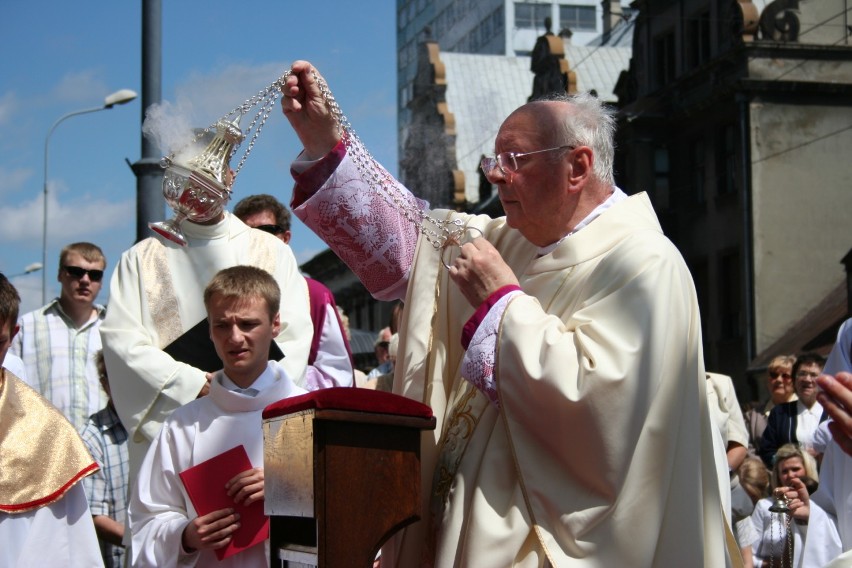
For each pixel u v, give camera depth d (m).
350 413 2.96
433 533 3.45
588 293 3.34
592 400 3.10
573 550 3.14
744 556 7.11
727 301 29.94
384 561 3.54
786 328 28.61
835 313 27.91
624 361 3.12
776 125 29.11
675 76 31.66
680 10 31.42
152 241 5.12
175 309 5.00
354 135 3.94
